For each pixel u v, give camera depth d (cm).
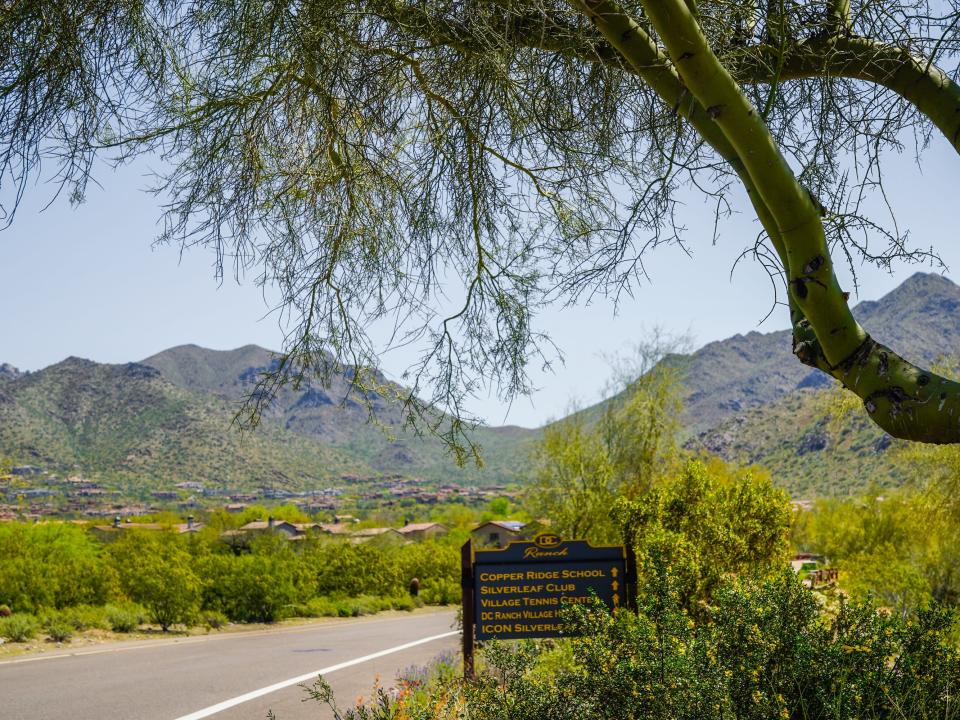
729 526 1116
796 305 323
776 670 484
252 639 2008
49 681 1105
